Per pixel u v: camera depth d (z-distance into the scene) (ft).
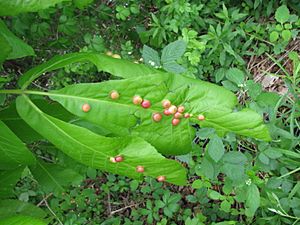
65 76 1.98
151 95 0.71
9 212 0.94
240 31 2.03
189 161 1.80
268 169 1.73
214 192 1.71
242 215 1.88
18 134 0.85
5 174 0.88
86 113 0.70
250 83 1.78
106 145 0.70
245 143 1.88
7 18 1.80
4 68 1.91
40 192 1.86
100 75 2.01
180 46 1.62
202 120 0.74
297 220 1.61
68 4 1.76
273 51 2.14
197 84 0.72
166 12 2.01
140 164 0.72
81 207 1.90
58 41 1.92
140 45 2.14
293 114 1.73
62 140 0.71
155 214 1.83
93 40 1.89
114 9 2.06
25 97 0.71
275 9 2.16
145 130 0.74
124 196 2.02
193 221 1.72
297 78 1.99
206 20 2.07
